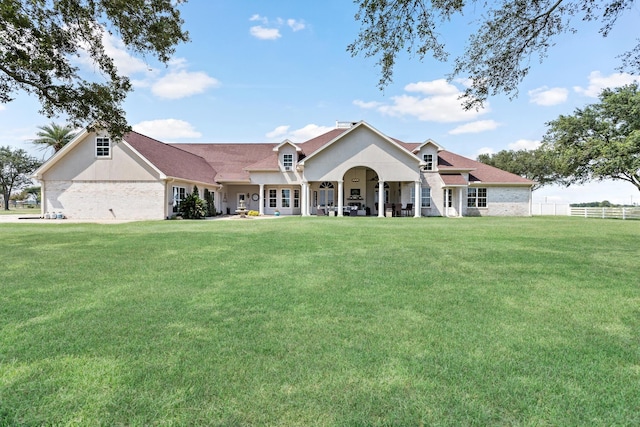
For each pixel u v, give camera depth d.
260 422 2.01
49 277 5.51
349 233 11.90
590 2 6.57
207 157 32.38
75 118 11.80
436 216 26.45
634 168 26.53
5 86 10.12
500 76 7.59
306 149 29.97
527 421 2.03
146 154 22.22
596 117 30.97
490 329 3.42
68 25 9.60
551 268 6.26
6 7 7.98
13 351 2.90
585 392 2.33
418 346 3.02
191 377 2.49
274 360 2.75
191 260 6.96
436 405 2.17
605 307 4.11
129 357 2.80
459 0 6.33
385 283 5.18
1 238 10.51
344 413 2.09
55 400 2.22
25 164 50.91
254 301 4.28
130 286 4.98
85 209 22.17
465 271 6.01
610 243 9.48
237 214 29.14
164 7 9.91
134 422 2.01
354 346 3.01
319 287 4.95
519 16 6.92
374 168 24.84
